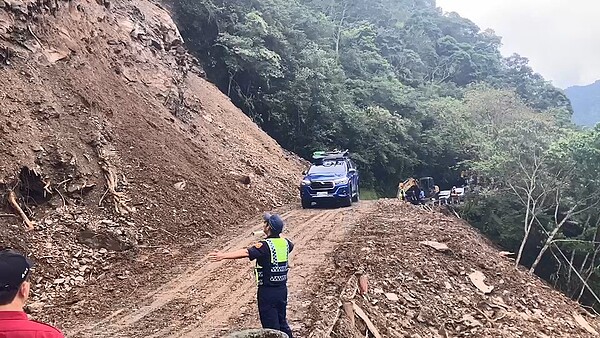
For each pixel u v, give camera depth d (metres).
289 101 37.03
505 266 15.66
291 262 11.77
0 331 2.66
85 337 7.62
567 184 29.16
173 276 10.82
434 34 86.38
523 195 31.47
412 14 87.62
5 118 12.73
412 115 50.91
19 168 11.90
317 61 41.38
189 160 17.66
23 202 11.59
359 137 42.41
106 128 15.34
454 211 33.75
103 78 17.47
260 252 6.29
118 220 12.75
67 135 13.91
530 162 30.19
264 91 36.84
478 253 15.30
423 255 13.32
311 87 39.06
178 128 19.30
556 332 12.33
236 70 34.06
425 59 78.44
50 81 15.10
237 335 5.42
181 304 9.16
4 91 13.37
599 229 29.77
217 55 33.91
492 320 11.52
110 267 11.02
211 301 9.33
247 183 19.61
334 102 41.38
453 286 12.41
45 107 14.02
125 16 21.47
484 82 68.31
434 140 47.94
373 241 13.88
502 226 31.52
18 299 2.79
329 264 11.59
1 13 14.84
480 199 32.84
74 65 16.44
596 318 15.98
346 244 13.42
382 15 78.88
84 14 18.62
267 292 6.32
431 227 16.53
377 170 44.81
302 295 9.41
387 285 11.08
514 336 11.02
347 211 19.00
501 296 13.11
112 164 14.29
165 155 16.62
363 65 56.66
